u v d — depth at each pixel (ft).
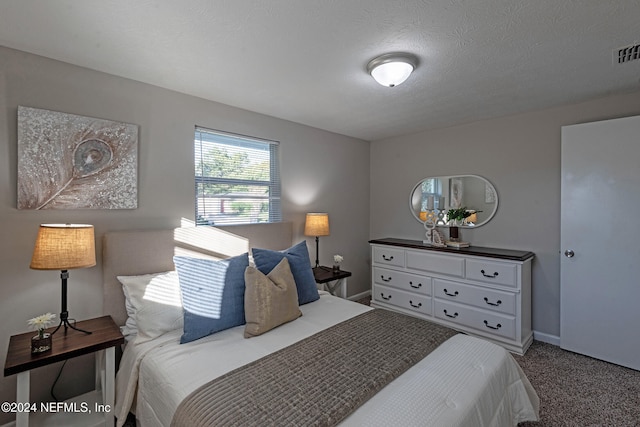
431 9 4.76
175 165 8.11
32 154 6.08
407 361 5.04
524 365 8.38
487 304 9.64
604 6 4.69
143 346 5.79
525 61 6.51
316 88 7.98
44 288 6.28
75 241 5.46
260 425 3.58
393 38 5.60
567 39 5.64
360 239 14.06
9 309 5.94
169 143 8.00
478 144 11.17
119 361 6.70
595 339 8.64
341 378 4.53
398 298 11.96
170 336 6.11
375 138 13.93
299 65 6.67
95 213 6.85
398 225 13.58
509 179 10.48
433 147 12.37
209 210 9.01
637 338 8.00
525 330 9.34
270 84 7.70
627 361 8.14
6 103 5.87
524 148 10.16
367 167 14.39
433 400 4.13
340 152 13.04
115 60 6.41
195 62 6.52
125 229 7.26
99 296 6.88
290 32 5.40
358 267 13.97
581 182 8.79
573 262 8.96
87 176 6.70
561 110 9.45
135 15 4.88
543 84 7.73
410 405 4.00
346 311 7.54
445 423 3.76
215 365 5.02
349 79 7.42
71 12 4.79
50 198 6.28
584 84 7.74
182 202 8.23
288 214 11.00
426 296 11.14
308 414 3.76
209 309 6.25
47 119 6.23
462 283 10.21
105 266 6.72
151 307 6.25
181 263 6.45
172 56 6.25
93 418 5.57
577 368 8.18
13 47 5.87
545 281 9.80
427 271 11.10
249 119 9.78
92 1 4.51
